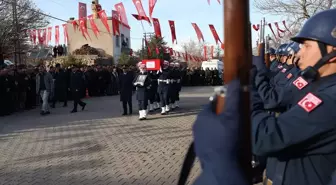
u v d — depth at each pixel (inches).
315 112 68.6
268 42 140.8
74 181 218.5
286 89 95.0
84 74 827.4
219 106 56.5
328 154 70.7
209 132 56.0
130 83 530.9
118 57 1573.6
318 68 76.9
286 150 71.4
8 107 551.2
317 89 74.7
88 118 501.0
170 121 462.9
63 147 313.6
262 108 77.5
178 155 278.7
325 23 76.2
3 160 271.0
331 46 76.2
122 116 518.6
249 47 53.6
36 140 347.3
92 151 296.5
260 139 70.7
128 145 318.0
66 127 424.5
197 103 693.3
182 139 341.1
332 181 69.3
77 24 732.7
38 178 225.5
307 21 81.7
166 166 249.0
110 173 234.1
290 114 70.6
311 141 69.8
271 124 70.7
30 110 618.8
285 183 77.2
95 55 1398.9
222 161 54.9
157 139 343.3
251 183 56.1
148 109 564.7
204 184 56.7
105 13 595.5
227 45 53.1
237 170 54.6
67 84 721.6
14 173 237.0
